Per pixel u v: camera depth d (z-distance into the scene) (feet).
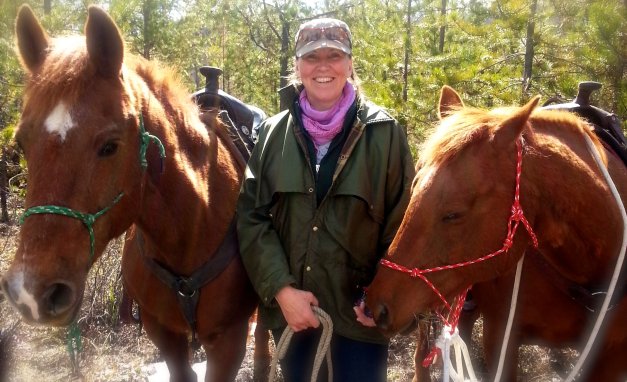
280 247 7.18
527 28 19.62
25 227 5.25
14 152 20.75
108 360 12.17
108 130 5.46
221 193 7.82
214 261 7.51
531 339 8.27
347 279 7.14
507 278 7.67
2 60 19.42
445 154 5.87
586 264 6.65
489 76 19.75
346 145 6.91
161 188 6.80
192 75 34.50
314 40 6.93
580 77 17.26
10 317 11.64
